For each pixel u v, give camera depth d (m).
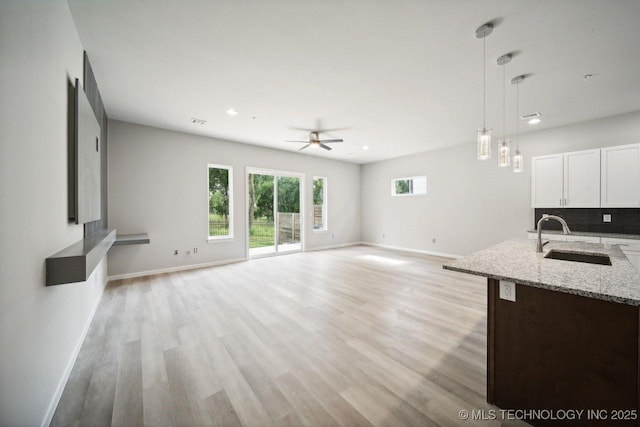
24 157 1.24
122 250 4.40
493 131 4.99
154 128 4.70
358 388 1.74
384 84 3.11
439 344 2.29
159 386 1.77
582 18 1.99
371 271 4.89
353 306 3.17
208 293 3.67
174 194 4.92
